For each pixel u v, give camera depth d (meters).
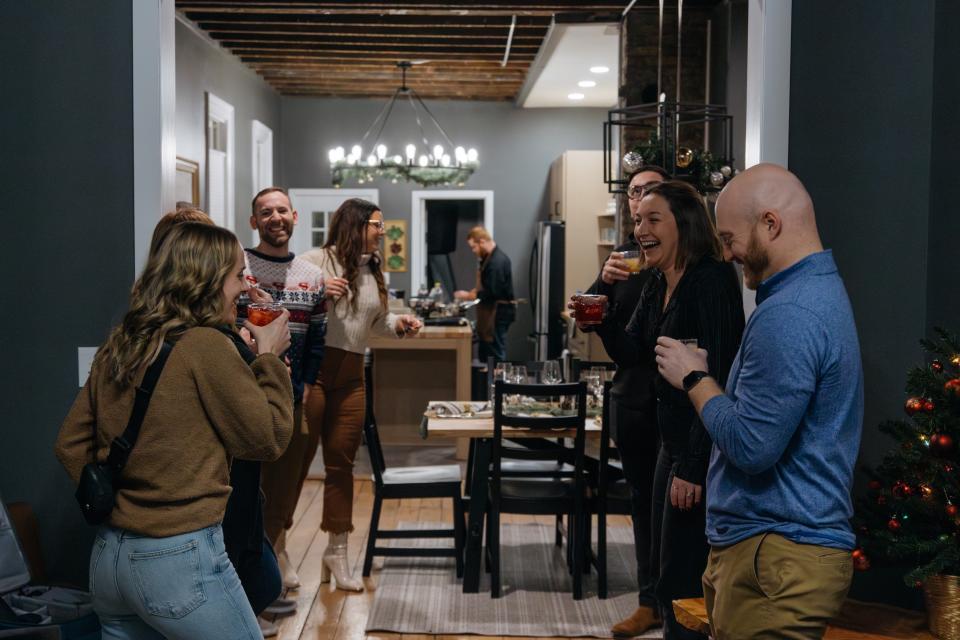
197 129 7.51
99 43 3.03
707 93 6.22
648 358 3.20
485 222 11.45
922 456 2.53
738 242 2.03
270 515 3.90
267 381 2.25
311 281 3.82
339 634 3.71
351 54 8.65
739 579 2.00
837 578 1.93
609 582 4.32
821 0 3.09
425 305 8.17
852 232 3.09
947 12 2.89
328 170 11.32
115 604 2.12
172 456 2.07
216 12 7.02
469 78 9.81
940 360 2.83
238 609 2.13
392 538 4.40
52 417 3.09
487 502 4.41
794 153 3.12
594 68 8.55
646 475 3.39
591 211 9.88
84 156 3.05
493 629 3.74
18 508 3.00
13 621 2.64
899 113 3.02
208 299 2.20
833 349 1.90
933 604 2.60
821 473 1.93
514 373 4.37
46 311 3.07
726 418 1.96
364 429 4.26
